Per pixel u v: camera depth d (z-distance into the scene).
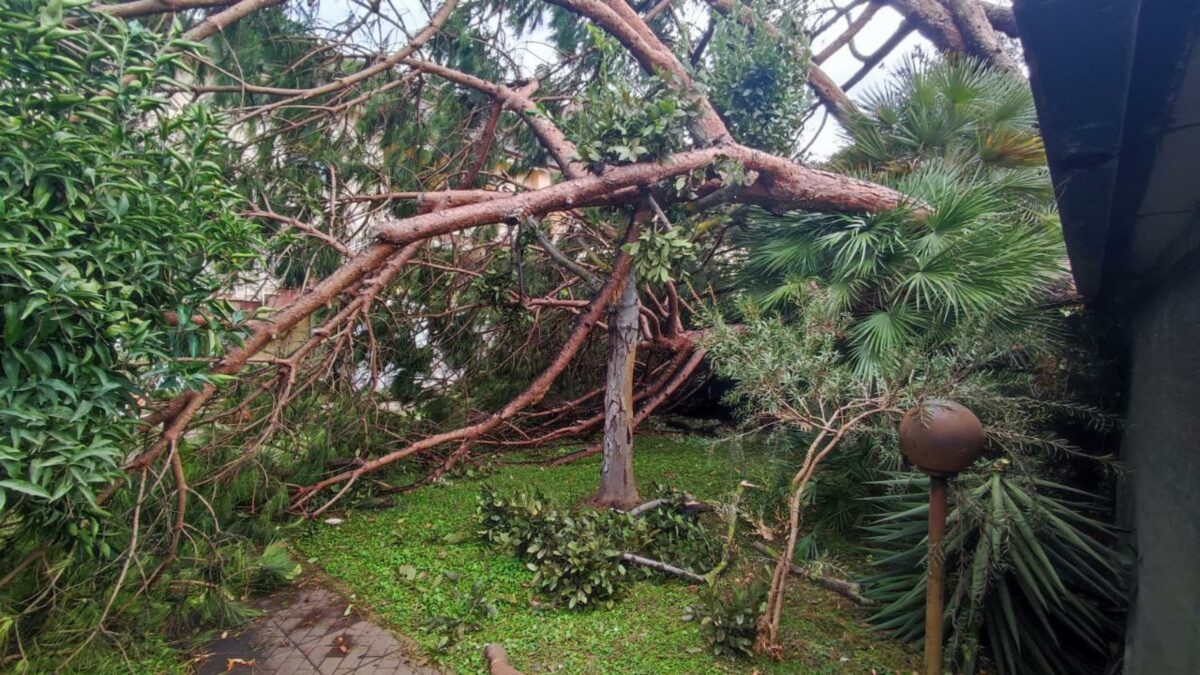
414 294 6.24
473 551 3.99
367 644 3.01
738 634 2.89
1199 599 1.98
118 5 3.71
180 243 2.34
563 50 6.71
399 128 6.08
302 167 5.57
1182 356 2.39
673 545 3.91
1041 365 3.81
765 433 3.86
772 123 5.13
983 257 4.18
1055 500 3.04
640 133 3.90
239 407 4.17
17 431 1.97
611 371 4.71
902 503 3.39
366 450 5.32
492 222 3.72
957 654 2.81
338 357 5.37
